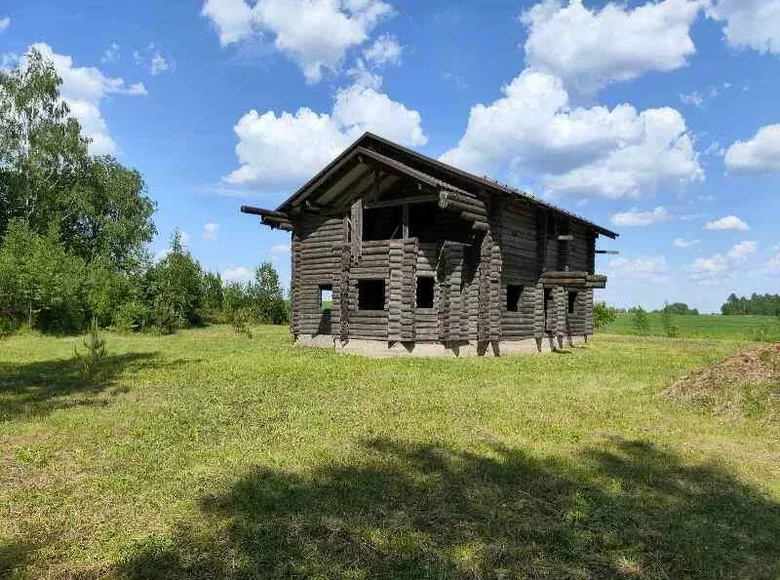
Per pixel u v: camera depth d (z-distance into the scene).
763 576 4.09
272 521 4.82
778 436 7.94
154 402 10.07
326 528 4.71
